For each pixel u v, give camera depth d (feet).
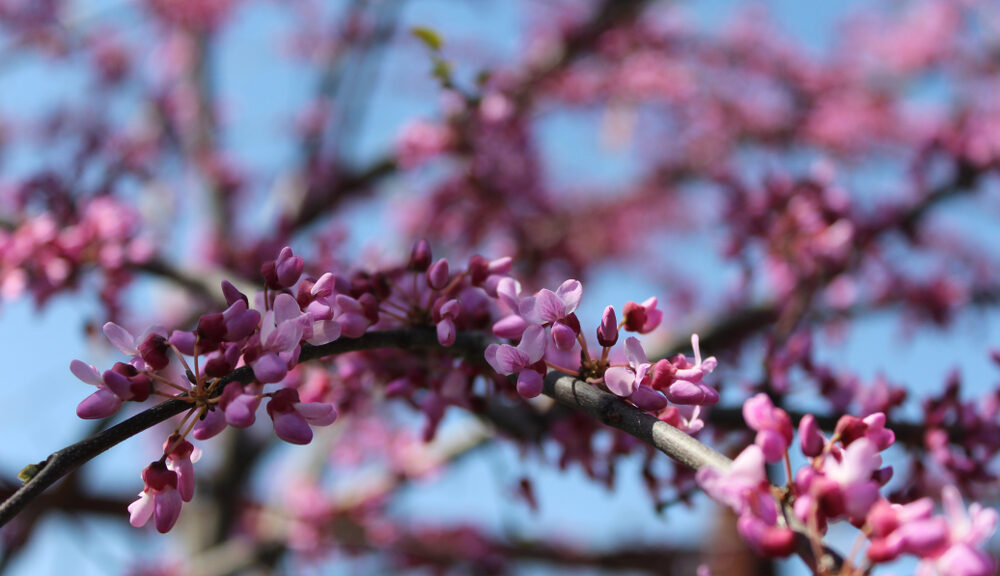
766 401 4.58
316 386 7.66
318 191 23.00
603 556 23.47
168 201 25.50
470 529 22.54
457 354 6.17
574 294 5.34
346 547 22.35
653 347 17.48
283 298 4.96
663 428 4.84
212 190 27.02
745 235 12.04
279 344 4.92
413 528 22.79
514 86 21.88
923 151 17.12
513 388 6.83
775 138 33.63
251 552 22.16
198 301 16.30
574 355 6.76
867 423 4.60
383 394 7.93
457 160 14.75
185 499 5.02
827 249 11.57
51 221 10.98
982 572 3.56
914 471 7.52
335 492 22.62
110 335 4.97
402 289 6.52
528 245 16.78
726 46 32.50
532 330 5.28
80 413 4.79
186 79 29.73
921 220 15.92
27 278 10.70
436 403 7.12
